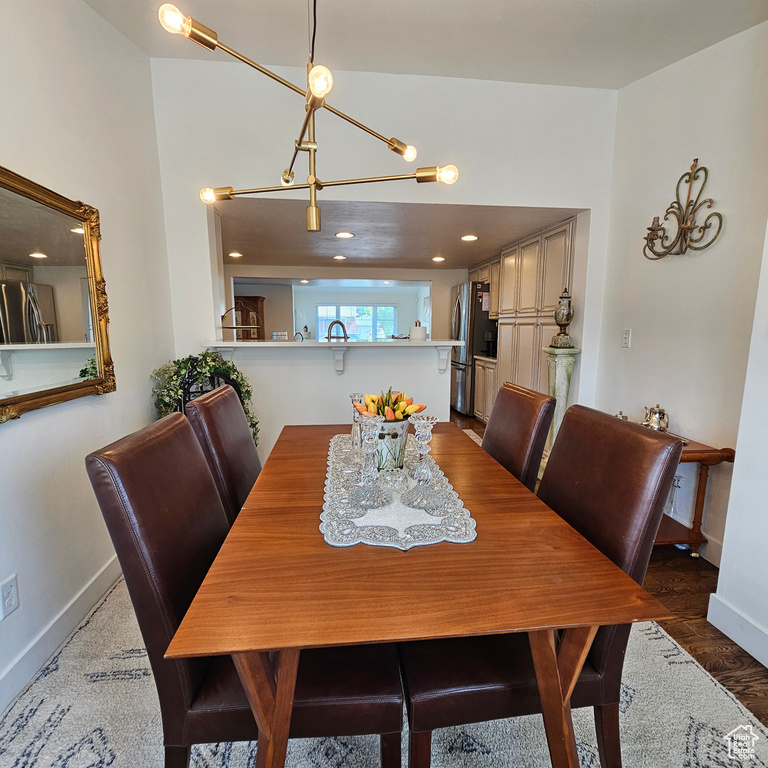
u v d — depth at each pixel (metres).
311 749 1.23
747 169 1.93
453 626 0.73
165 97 2.37
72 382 1.64
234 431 1.59
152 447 0.95
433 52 2.25
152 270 2.33
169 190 2.45
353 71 2.44
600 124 2.69
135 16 1.91
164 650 0.85
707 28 1.97
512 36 2.10
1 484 1.32
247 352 2.81
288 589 0.82
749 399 1.51
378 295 10.24
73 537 1.68
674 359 2.33
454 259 5.05
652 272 2.46
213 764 1.18
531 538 1.02
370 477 1.27
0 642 1.31
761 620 1.51
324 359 2.89
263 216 2.92
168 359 2.53
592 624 0.75
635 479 1.00
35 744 1.21
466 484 1.36
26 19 1.43
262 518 1.12
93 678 1.43
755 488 1.51
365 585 0.84
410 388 3.00
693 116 2.18
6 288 1.31
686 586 1.96
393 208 2.72
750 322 1.92
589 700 0.98
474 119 2.57
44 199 1.47
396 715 0.90
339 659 0.97
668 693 1.38
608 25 1.99
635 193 2.56
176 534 0.93
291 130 2.45
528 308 3.69
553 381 3.05
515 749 1.22
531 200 2.69
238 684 0.92
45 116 1.52
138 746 1.20
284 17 1.96
